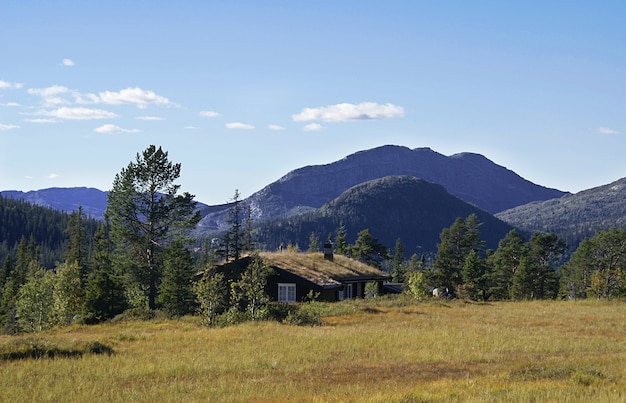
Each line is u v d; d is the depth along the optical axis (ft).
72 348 79.15
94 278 196.03
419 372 65.36
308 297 169.37
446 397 47.67
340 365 69.67
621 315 141.08
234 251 212.43
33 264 313.94
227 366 67.77
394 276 394.32
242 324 117.08
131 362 70.03
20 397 51.52
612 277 307.17
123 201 189.57
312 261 191.42
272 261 179.42
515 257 340.39
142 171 191.52
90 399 51.21
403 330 103.30
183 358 73.36
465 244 355.15
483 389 51.31
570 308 164.55
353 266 204.95
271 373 64.59
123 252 195.11
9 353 74.79
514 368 65.98
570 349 85.15
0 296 314.55
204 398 51.47
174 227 196.85
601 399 45.85
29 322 212.02
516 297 304.91
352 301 166.61
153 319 151.84
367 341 88.02
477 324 118.32
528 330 108.17
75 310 215.31
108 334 112.06
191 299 171.32
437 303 171.73
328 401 47.73
